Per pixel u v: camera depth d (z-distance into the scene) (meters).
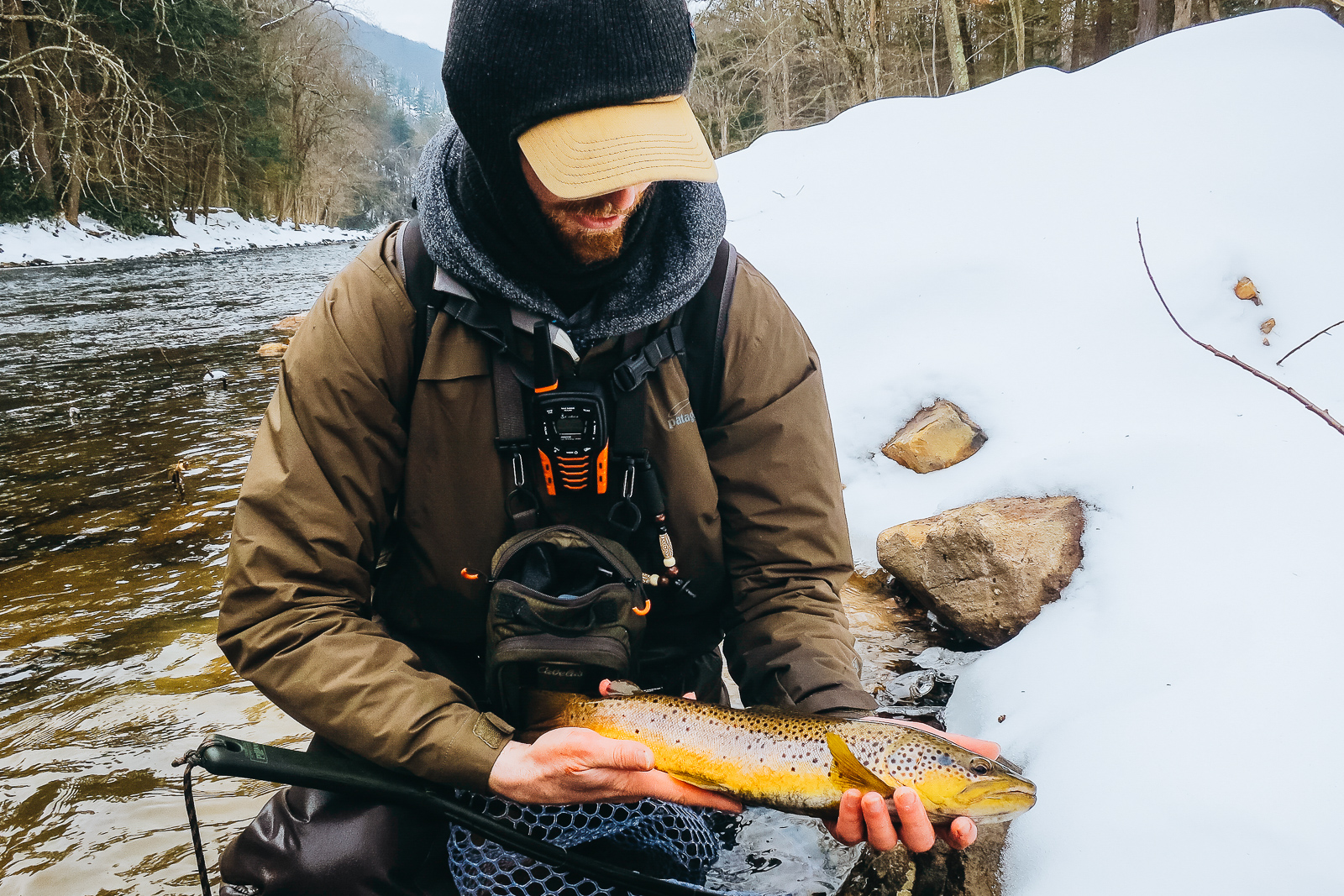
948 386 3.71
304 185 54.84
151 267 23.27
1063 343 3.62
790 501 1.78
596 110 1.37
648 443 1.70
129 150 29.23
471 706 1.60
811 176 6.06
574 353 1.63
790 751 1.46
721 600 1.93
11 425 6.28
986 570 2.62
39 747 2.39
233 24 32.81
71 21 23.20
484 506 1.67
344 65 55.50
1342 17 5.68
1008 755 2.07
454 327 1.61
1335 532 2.22
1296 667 1.82
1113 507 2.70
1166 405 3.05
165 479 4.83
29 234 25.92
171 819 2.09
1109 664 2.16
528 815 1.74
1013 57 30.98
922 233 4.66
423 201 1.61
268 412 1.64
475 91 1.39
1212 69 4.77
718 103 31.66
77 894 1.84
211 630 3.06
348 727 1.51
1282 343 3.13
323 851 1.55
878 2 17.34
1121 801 1.67
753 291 1.79
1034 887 1.63
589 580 1.69
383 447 1.64
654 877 1.73
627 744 1.41
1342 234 3.44
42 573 3.62
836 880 1.84
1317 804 1.51
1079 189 4.37
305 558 1.58
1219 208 3.78
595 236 1.48
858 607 2.99
